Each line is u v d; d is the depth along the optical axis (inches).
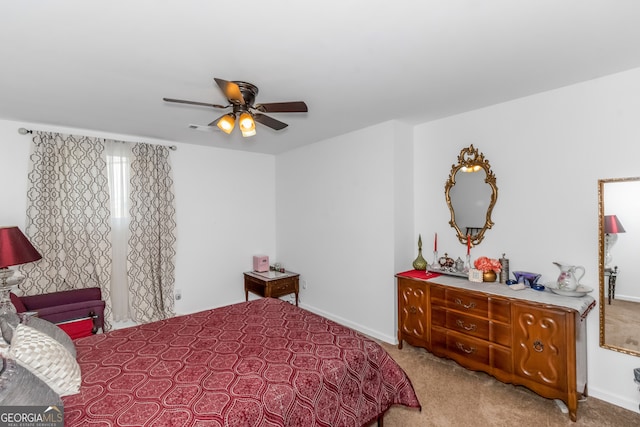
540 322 84.6
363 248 139.2
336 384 64.9
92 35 64.3
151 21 59.7
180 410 51.8
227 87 68.0
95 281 130.8
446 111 117.6
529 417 82.1
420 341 113.6
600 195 89.2
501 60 77.8
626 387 85.5
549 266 100.0
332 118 123.4
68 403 53.3
